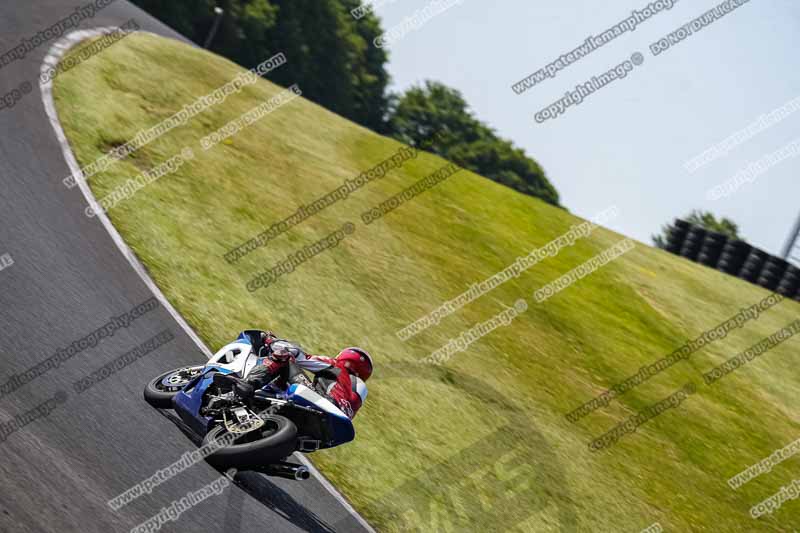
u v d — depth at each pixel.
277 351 17.39
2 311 18.36
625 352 42.41
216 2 139.25
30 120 33.66
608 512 26.44
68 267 22.98
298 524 16.06
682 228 76.88
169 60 54.62
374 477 21.23
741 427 38.91
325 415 16.47
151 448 15.75
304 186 44.66
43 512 11.74
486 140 197.75
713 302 57.31
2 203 24.78
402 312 34.91
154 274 26.09
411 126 196.12
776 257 69.69
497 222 54.81
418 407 27.19
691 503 29.77
